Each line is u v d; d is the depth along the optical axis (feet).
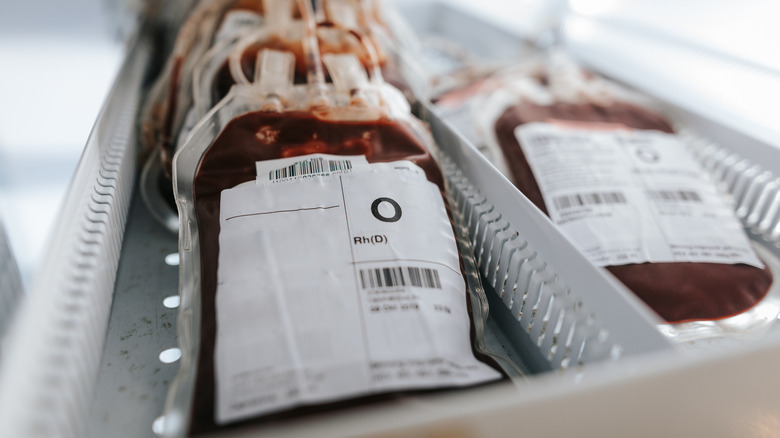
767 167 2.19
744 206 2.29
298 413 1.15
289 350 1.24
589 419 0.85
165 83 2.41
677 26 2.83
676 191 2.10
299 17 2.40
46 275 1.17
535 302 1.50
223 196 1.61
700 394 0.90
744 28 2.45
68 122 3.72
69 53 3.67
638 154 2.24
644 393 0.88
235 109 1.88
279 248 1.44
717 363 0.93
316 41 2.23
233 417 1.15
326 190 1.58
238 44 2.20
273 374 1.21
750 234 2.21
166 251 1.98
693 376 0.91
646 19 3.04
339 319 1.30
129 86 2.44
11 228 3.47
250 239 1.47
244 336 1.29
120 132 2.06
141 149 2.24
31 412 0.96
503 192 1.63
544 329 1.47
